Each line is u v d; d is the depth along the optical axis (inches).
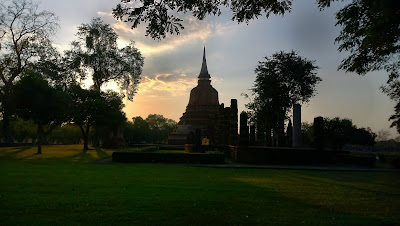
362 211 379.9
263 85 1822.1
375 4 474.9
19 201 393.7
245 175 766.5
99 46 2016.5
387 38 563.5
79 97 1892.2
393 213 370.9
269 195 473.1
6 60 1503.4
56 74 1654.8
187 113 2748.5
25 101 1349.7
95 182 568.4
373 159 1142.3
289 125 1943.9
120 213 340.8
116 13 405.4
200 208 371.2
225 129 1704.0
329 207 399.2
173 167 943.0
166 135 4564.5
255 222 318.3
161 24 412.5
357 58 660.1
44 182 555.8
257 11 432.1
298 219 334.6
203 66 2913.4
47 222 304.5
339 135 2252.7
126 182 576.4
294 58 1845.5
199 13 434.3
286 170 948.0
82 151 1749.5
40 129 1530.5
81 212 344.2
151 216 331.9
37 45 1550.2
